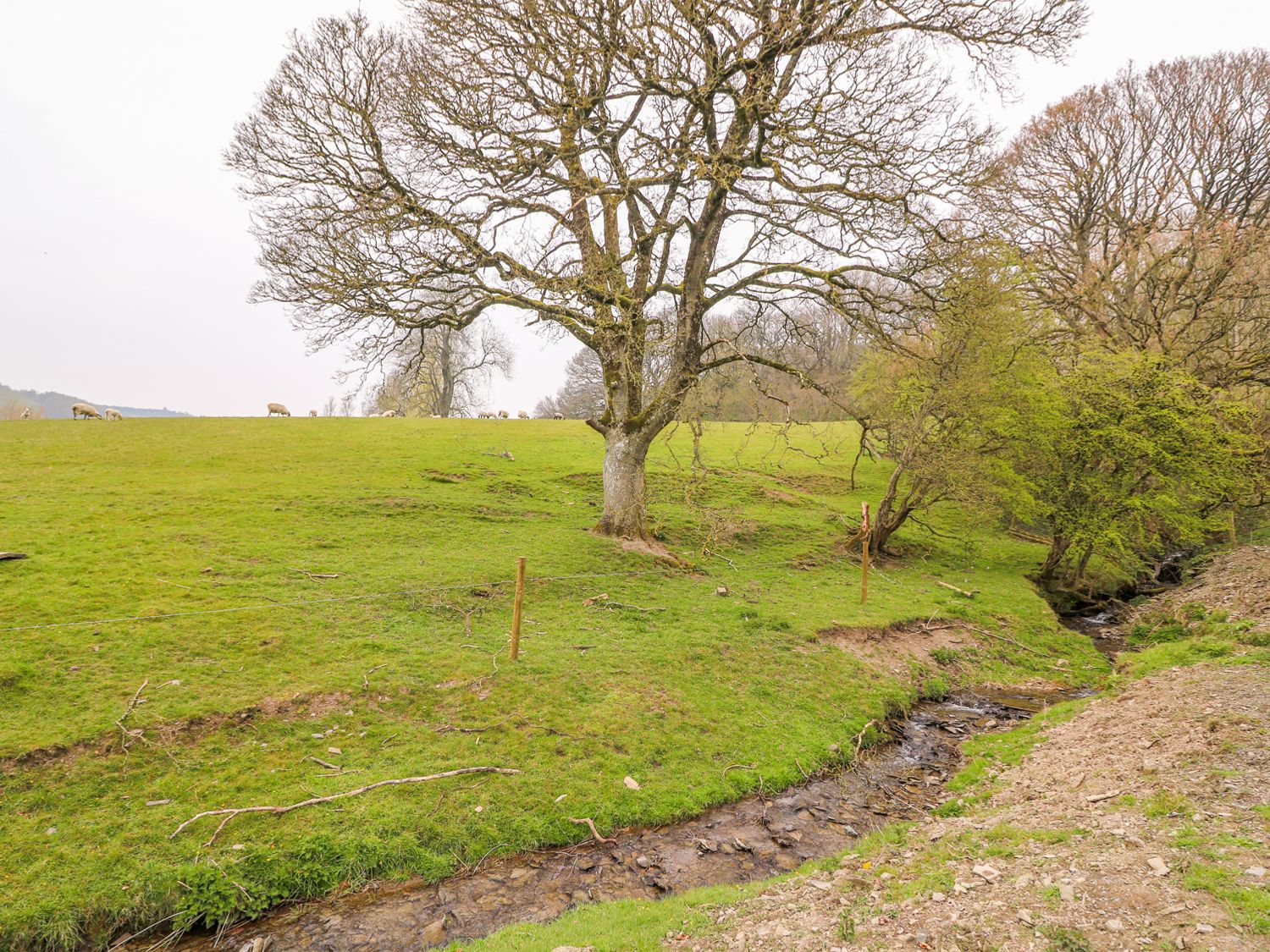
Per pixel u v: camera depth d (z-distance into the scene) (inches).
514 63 641.0
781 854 347.9
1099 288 1131.9
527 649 521.0
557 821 357.7
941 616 732.7
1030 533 1190.9
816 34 591.5
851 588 802.8
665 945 236.2
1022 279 844.6
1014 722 531.8
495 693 456.1
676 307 725.9
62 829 303.3
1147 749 358.6
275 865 303.9
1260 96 1077.8
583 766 401.7
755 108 600.1
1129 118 1176.8
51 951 259.9
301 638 486.6
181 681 414.0
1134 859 240.5
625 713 458.6
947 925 219.0
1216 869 222.5
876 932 223.1
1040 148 1254.9
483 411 2501.2
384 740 397.7
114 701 385.1
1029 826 297.7
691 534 922.7
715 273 728.3
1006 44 634.2
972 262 721.6
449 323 722.8
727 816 383.2
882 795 416.2
